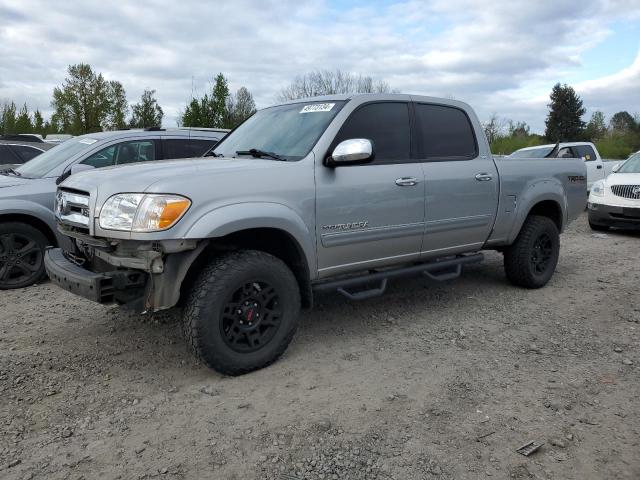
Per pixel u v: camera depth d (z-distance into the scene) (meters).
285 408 3.27
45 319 4.82
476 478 2.62
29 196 5.85
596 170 15.23
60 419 3.11
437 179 4.72
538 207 5.99
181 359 3.98
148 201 3.28
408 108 4.73
